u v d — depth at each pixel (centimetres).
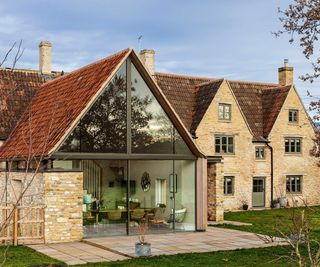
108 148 1980
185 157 2155
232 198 3444
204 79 3741
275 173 3662
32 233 1817
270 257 1573
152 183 2105
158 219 2112
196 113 3425
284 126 3725
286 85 3888
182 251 1672
